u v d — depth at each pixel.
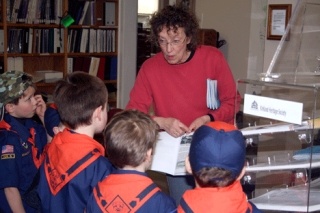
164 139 2.03
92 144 1.63
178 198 2.14
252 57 4.76
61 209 1.59
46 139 2.15
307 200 1.37
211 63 2.12
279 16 3.75
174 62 2.07
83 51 5.47
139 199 1.41
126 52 5.68
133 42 5.72
